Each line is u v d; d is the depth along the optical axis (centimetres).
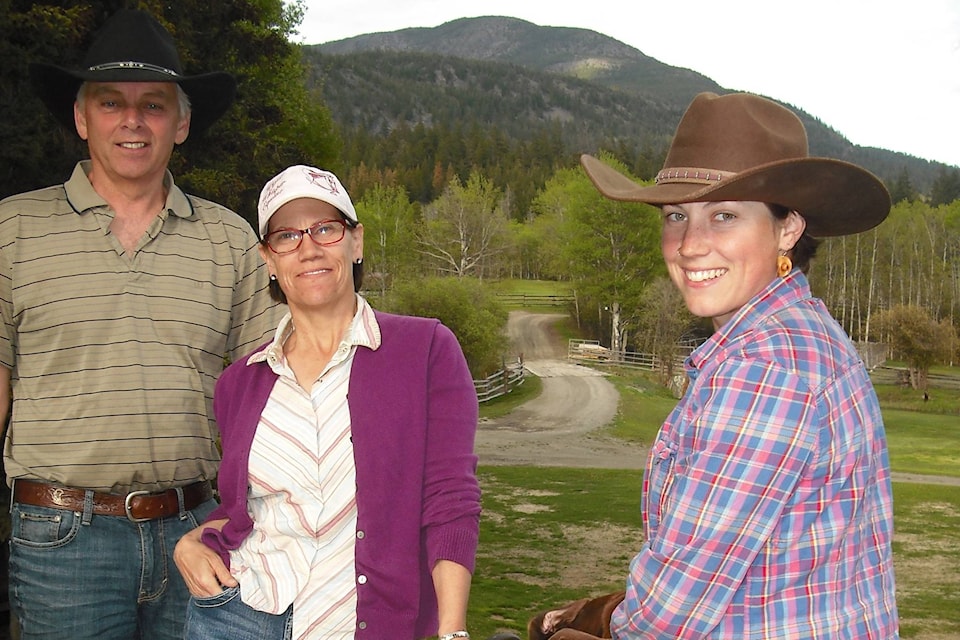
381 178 13588
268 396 238
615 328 6081
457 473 232
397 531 227
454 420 236
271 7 2848
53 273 287
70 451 285
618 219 6100
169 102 306
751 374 177
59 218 293
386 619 224
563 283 8712
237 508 234
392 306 4225
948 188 11575
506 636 221
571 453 2988
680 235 207
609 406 4006
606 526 1812
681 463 187
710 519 175
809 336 182
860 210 201
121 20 302
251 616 228
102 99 297
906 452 3403
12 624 337
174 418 295
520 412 3841
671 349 4909
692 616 178
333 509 227
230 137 1471
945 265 7231
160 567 296
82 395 286
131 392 288
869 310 6725
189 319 299
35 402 288
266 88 2522
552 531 1759
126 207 299
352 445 229
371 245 6556
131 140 294
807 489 174
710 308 202
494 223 7106
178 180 1294
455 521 229
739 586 177
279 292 256
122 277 291
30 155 889
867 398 184
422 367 236
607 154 8319
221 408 249
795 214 204
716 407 179
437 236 6944
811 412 172
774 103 205
